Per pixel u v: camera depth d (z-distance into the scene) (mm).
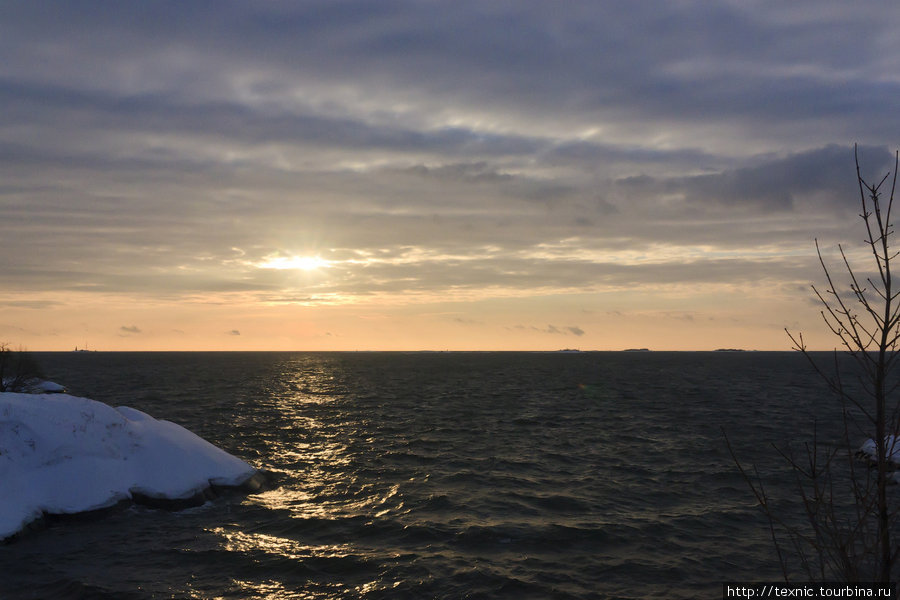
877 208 4363
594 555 15508
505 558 15328
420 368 155500
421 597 13062
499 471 25469
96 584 13523
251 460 27656
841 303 4422
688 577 14039
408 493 21719
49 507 17359
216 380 92250
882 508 4516
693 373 123438
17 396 20078
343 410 49688
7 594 12992
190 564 14805
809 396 62812
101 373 110000
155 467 20328
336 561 15094
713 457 28062
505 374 121000
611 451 30031
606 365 178875
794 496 20688
